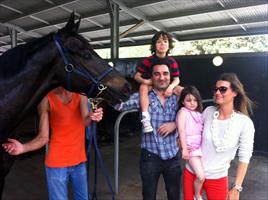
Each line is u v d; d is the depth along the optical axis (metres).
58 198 1.94
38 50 1.76
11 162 1.93
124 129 6.58
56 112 1.90
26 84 1.74
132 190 3.31
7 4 7.66
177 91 2.20
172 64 2.23
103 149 5.15
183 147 1.99
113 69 1.89
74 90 1.86
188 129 2.03
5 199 2.99
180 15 6.48
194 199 2.08
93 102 1.95
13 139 1.87
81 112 1.99
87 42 1.83
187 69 5.87
